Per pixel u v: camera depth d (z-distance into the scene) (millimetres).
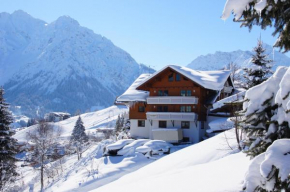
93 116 148500
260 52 26984
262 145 6020
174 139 33875
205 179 8125
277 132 5613
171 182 8992
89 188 18828
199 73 37156
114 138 50531
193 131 34688
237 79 45844
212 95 36938
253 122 6273
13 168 29234
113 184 14336
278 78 6051
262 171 4488
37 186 32312
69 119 147875
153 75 36000
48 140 38000
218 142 17000
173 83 36000
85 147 54875
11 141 28734
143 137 38469
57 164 40406
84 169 26500
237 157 10461
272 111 6043
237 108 15234
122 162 25688
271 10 5488
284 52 5902
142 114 38562
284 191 4344
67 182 22656
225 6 5535
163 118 35312
